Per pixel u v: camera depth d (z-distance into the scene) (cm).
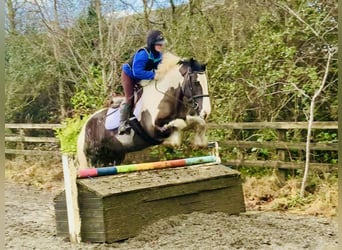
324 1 788
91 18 1259
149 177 522
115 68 1111
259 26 875
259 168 835
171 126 627
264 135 850
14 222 600
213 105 896
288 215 615
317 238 476
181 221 511
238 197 593
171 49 1028
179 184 525
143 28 1173
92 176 487
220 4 1014
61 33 1239
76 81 1214
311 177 739
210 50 973
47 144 1264
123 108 644
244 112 902
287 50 790
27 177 1088
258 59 848
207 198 557
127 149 668
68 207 475
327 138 784
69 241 481
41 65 1388
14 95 1421
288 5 842
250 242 455
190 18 1031
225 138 883
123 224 472
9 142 1300
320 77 805
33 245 470
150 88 637
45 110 1450
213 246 443
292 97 834
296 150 808
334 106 786
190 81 620
